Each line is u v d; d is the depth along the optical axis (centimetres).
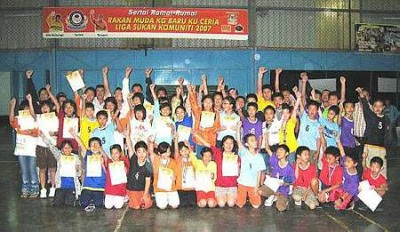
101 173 656
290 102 806
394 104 1299
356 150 731
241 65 1131
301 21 1163
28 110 714
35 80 1135
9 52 1135
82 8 1082
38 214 612
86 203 647
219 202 653
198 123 718
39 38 1131
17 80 1154
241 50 1129
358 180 646
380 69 1200
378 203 621
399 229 545
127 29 1083
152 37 1088
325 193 647
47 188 768
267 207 658
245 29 1099
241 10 1096
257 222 573
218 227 549
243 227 549
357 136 736
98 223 568
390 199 719
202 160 662
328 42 1175
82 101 730
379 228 549
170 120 709
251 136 657
